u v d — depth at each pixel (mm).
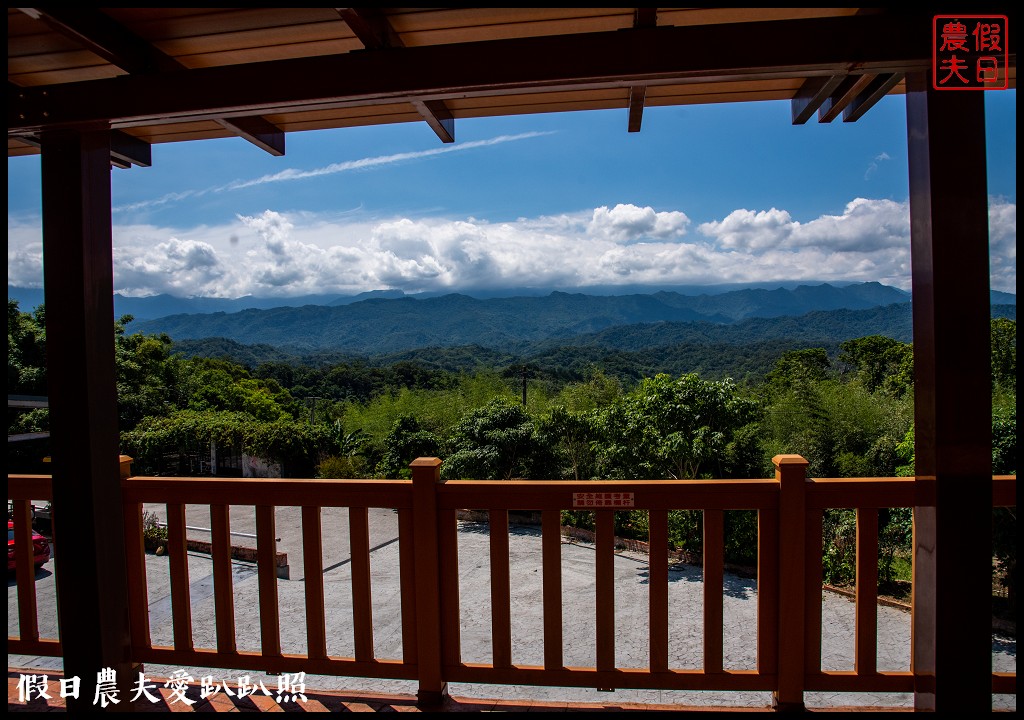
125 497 2598
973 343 1861
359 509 2459
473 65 1954
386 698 2471
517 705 2400
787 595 2277
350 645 4801
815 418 8188
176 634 2576
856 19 1838
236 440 17281
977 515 1871
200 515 12695
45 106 2148
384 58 1990
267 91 2047
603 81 1930
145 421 18531
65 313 2283
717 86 2508
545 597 2379
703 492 2311
